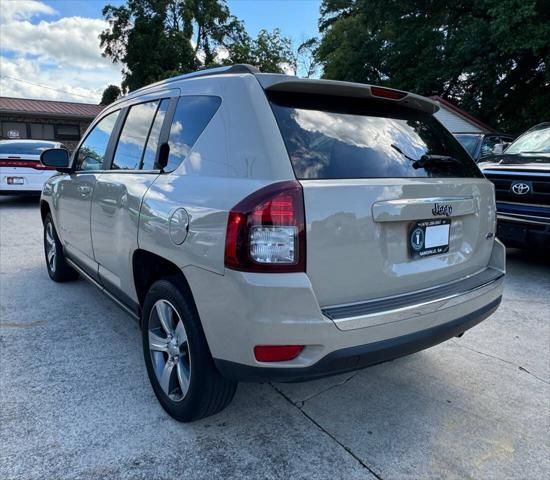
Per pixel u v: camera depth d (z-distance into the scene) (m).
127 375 2.96
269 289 1.86
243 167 2.07
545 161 5.35
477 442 2.38
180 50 29.34
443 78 19.05
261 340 1.90
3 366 3.05
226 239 1.94
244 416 2.55
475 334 3.72
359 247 2.05
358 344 2.01
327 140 2.18
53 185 4.51
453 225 2.52
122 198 2.86
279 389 2.86
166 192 2.42
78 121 26.72
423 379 3.01
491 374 3.08
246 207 1.90
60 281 4.82
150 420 2.49
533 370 3.14
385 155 2.33
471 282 2.56
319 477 2.11
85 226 3.59
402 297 2.21
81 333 3.60
